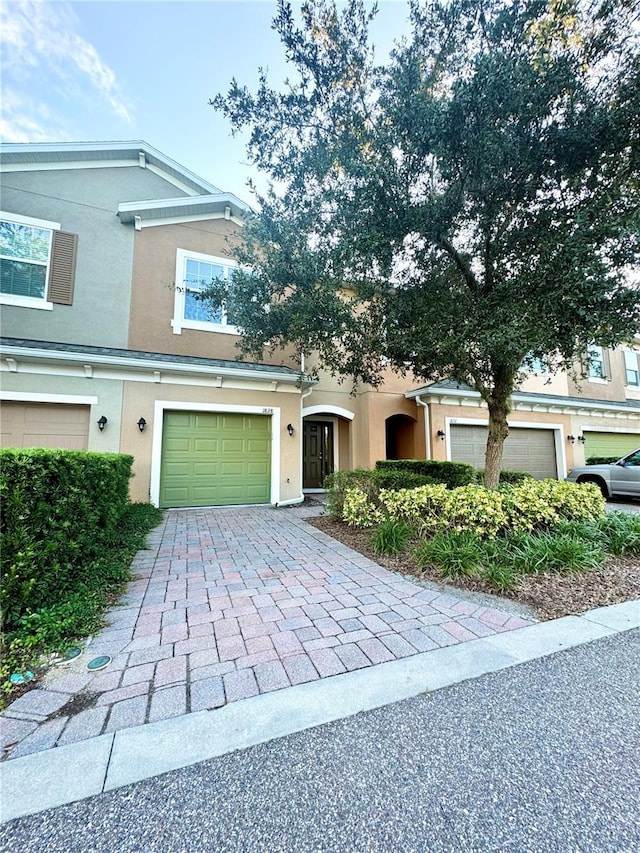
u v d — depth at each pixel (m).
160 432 8.48
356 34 4.39
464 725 2.07
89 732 2.00
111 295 9.24
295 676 2.49
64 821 1.53
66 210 9.16
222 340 10.02
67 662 2.64
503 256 5.01
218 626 3.16
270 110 4.88
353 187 4.83
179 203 9.70
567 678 2.49
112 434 8.09
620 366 15.48
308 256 5.41
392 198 4.61
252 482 9.34
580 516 5.62
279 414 9.60
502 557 4.48
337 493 7.41
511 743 1.94
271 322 6.36
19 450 3.20
